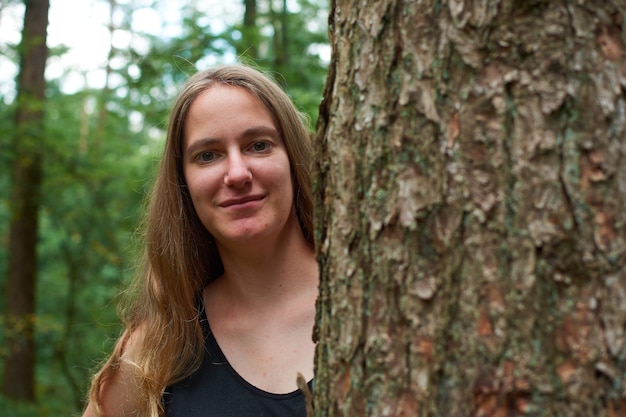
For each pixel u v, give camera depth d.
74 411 9.03
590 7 0.94
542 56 0.93
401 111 1.01
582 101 0.92
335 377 1.09
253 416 1.69
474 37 0.96
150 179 2.39
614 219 0.91
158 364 1.80
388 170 1.03
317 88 6.60
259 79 1.76
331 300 1.11
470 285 0.94
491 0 0.96
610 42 0.94
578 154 0.92
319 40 7.13
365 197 1.06
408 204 1.00
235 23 6.69
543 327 0.91
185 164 1.78
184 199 1.91
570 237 0.91
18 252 8.88
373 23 1.06
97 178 8.66
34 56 8.54
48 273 10.44
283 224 1.73
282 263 1.80
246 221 1.69
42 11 8.60
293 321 1.77
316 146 1.18
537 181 0.92
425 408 0.96
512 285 0.92
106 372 1.95
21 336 8.64
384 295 1.02
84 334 9.21
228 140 1.68
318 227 1.17
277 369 1.72
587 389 0.89
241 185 1.67
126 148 9.12
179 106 1.77
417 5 1.01
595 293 0.90
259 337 1.77
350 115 1.09
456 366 0.94
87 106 10.89
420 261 0.98
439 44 0.99
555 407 0.90
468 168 0.95
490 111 0.95
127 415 1.94
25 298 8.90
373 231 1.04
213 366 1.77
